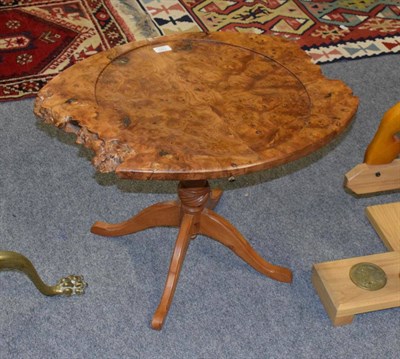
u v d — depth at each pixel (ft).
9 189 6.33
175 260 5.21
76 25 8.88
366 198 6.50
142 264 5.66
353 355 5.00
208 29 9.03
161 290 5.45
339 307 5.04
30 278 4.92
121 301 5.32
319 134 4.26
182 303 5.32
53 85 4.63
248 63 5.00
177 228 6.04
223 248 5.86
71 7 9.27
